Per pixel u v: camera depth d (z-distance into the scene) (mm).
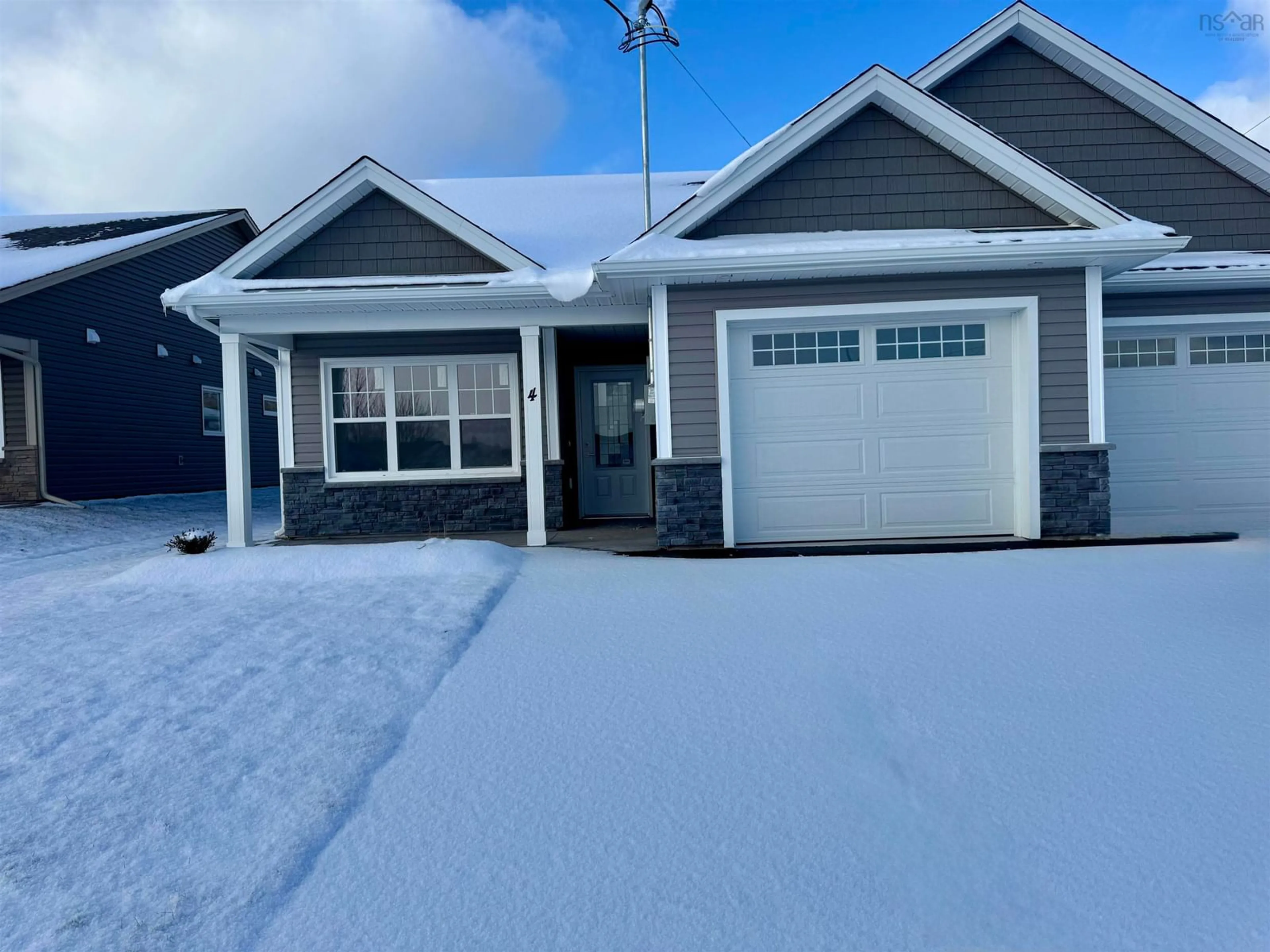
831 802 2734
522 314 8836
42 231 18250
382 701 3732
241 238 19500
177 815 2740
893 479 8062
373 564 6930
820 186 8078
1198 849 2410
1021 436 7863
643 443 12094
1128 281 8555
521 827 2635
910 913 2162
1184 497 9070
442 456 10891
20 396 13305
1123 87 9391
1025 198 7969
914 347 8031
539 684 3908
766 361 8094
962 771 2922
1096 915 2135
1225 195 9508
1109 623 4691
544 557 7684
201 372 17953
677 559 7363
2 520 11430
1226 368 9047
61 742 3340
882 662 4090
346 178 9180
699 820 2643
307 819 2699
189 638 4785
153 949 2074
